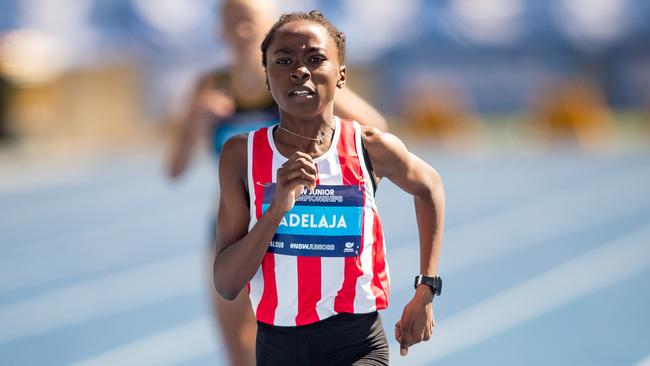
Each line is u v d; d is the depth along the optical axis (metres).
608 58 97.06
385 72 93.00
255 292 10.73
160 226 41.31
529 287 28.39
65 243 37.41
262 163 10.48
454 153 70.81
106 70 81.62
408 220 41.00
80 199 50.31
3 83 74.31
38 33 76.88
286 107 10.20
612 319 24.47
